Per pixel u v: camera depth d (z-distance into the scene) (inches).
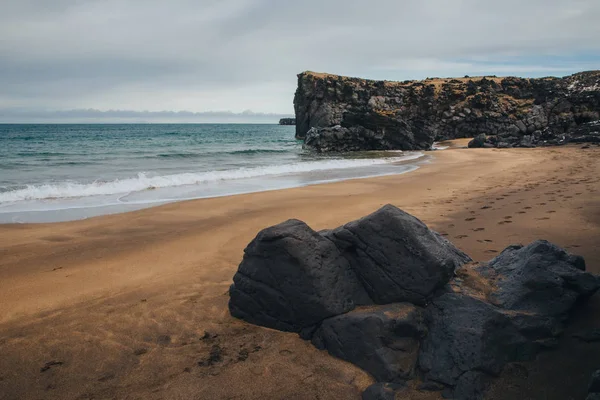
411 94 2591.0
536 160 1113.4
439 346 173.2
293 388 169.5
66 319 234.5
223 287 278.5
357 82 2751.0
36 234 414.9
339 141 1823.3
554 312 179.0
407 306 195.0
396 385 164.7
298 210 518.0
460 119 2444.6
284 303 214.1
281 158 1409.9
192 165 1122.7
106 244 380.2
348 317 193.3
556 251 203.6
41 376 181.5
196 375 179.8
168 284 284.4
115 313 241.0
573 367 157.6
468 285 206.1
